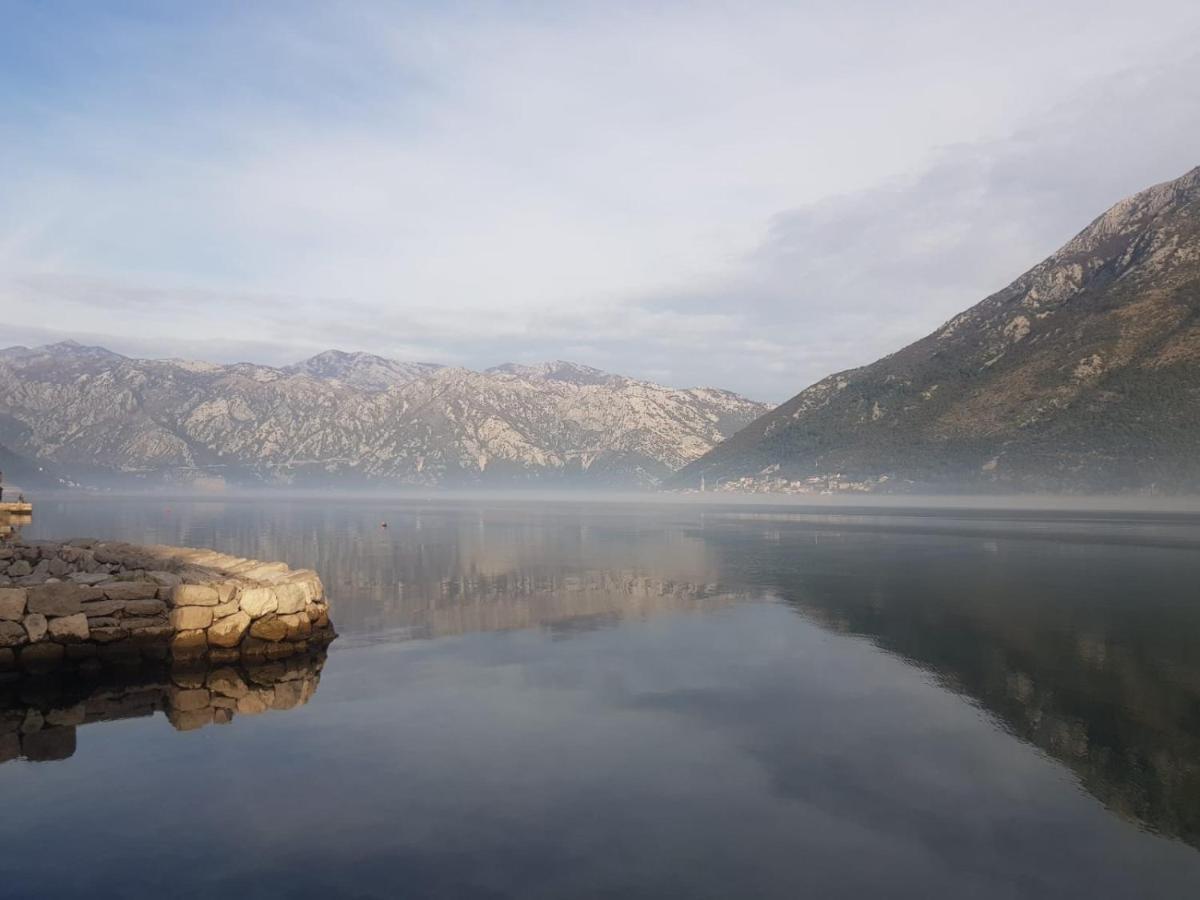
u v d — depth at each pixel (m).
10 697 17.52
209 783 12.30
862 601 31.45
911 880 9.47
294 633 21.92
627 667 20.34
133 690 18.16
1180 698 17.30
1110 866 9.87
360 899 8.81
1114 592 33.88
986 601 31.28
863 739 14.59
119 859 9.79
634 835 10.59
